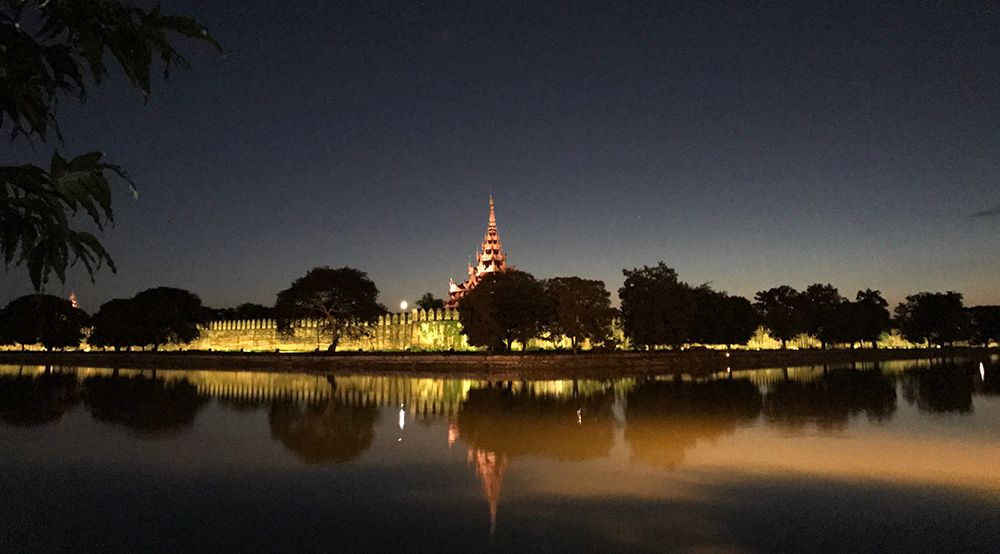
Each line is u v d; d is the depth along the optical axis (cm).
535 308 8762
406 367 8431
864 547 1762
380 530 1889
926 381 7056
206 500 2200
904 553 1722
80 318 11988
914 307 14475
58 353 11975
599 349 10044
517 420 4009
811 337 13875
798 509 2100
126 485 2398
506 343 9931
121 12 482
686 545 1770
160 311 11181
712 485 2405
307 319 10938
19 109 462
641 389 6103
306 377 7556
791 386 6462
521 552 1714
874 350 12662
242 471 2625
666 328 9806
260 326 11725
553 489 2350
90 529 1895
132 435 3481
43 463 2769
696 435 3478
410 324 10612
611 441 3294
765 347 13588
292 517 2011
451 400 5100
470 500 2200
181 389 6103
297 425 3809
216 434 3506
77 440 3331
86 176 488
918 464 2755
